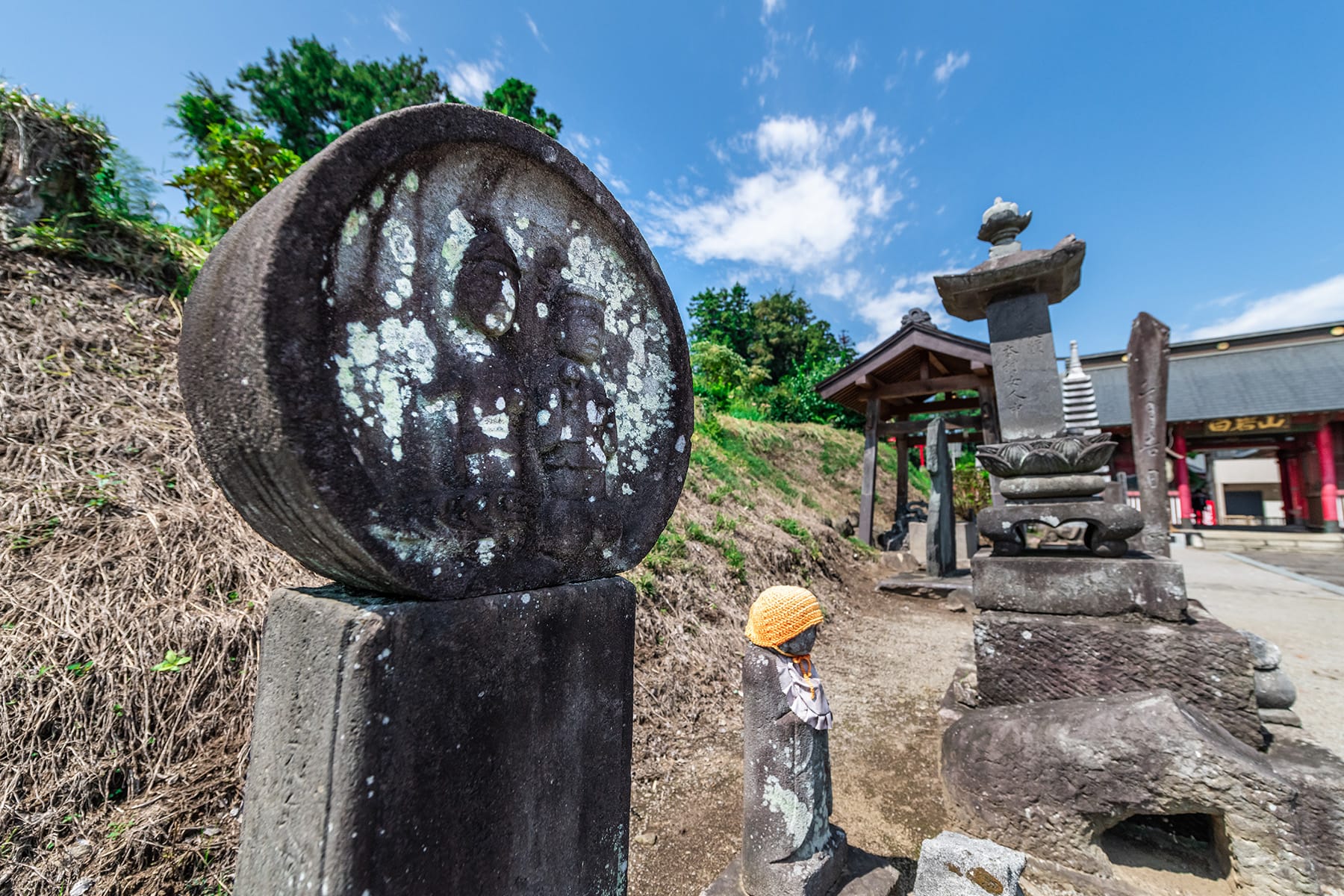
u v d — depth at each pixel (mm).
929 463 8898
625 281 1588
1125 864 2531
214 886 1949
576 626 1309
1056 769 2492
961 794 2742
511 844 1145
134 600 2557
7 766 1968
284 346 864
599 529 1345
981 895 1810
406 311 1072
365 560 957
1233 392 17078
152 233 4855
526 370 1309
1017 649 3105
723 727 3844
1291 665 5188
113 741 2160
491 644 1119
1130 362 4500
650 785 3188
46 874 1820
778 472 10852
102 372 3740
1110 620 2996
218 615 2646
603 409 1433
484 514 1111
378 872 918
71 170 4363
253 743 1115
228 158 5266
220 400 902
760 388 18281
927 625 6711
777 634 2150
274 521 993
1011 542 3480
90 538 2734
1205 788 2230
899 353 9836
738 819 2922
